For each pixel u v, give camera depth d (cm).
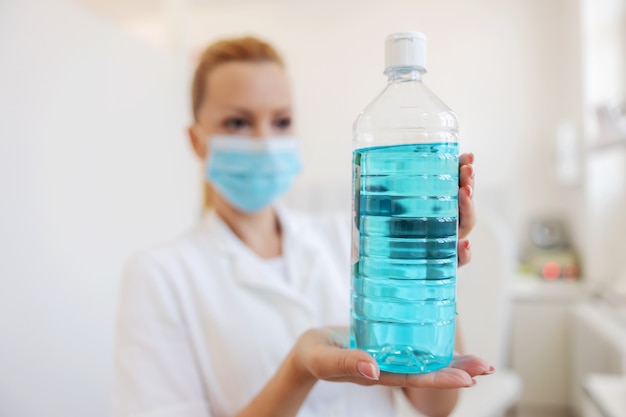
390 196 50
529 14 306
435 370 50
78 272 133
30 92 119
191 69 188
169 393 83
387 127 54
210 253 95
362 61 325
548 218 307
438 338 50
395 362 50
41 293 121
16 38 115
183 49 186
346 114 327
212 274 93
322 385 90
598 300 242
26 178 117
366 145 55
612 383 147
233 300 90
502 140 311
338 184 327
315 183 330
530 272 291
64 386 126
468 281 133
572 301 257
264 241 104
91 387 135
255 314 90
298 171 109
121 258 150
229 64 96
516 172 310
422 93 54
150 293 88
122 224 152
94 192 140
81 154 135
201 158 110
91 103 139
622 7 260
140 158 161
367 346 51
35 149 120
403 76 54
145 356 84
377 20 323
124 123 154
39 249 121
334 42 328
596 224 264
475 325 131
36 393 118
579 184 280
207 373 87
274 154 99
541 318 260
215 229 98
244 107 97
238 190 99
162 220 172
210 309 89
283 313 92
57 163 127
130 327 86
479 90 312
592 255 264
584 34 265
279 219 105
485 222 134
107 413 140
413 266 49
